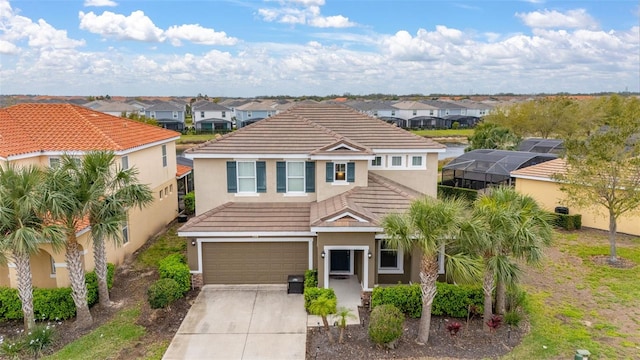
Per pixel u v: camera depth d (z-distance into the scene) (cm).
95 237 1561
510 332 1474
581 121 6162
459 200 1461
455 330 1431
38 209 1355
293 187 2136
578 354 1257
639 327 1505
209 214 2002
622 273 1992
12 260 1627
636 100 5969
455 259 1337
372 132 2389
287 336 1495
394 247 1434
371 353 1368
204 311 1688
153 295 1603
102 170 1507
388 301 1587
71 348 1409
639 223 2527
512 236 1374
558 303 1697
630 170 1991
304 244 1931
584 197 2162
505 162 3509
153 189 2648
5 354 1362
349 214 1716
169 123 10419
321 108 2648
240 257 1936
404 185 2312
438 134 9969
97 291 1731
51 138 2178
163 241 2562
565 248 2355
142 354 1387
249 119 10956
